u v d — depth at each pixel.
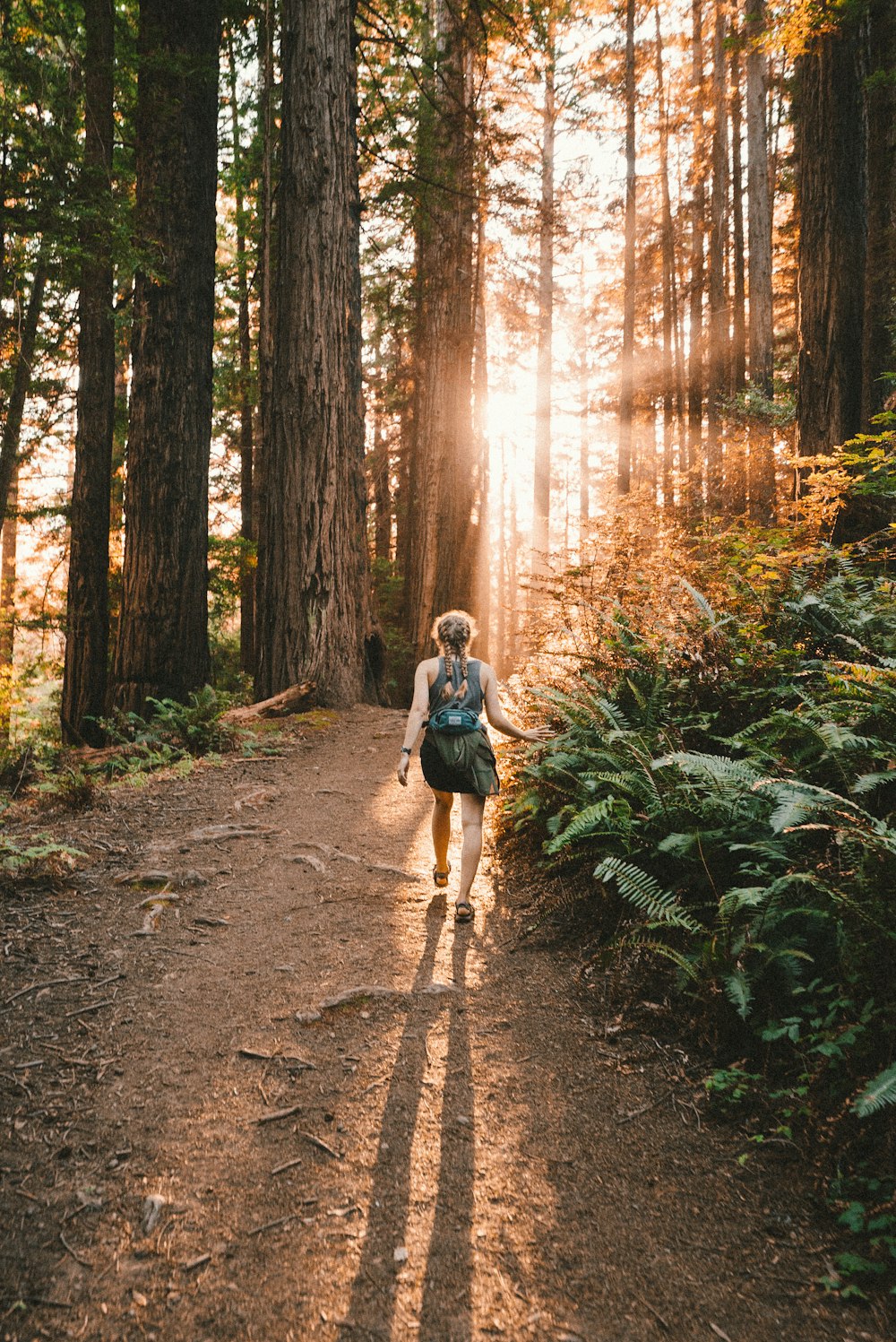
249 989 3.67
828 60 8.76
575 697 5.20
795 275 20.53
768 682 4.89
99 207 8.68
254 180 16.33
